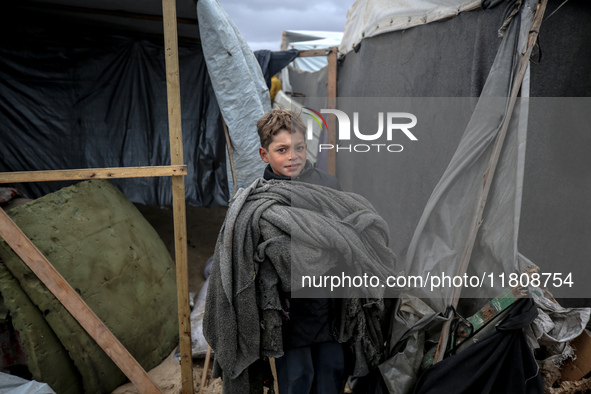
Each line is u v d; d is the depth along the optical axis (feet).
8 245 6.76
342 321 4.85
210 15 10.18
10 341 7.17
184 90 17.13
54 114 16.21
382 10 10.39
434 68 8.04
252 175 11.68
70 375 7.26
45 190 16.43
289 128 4.70
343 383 5.34
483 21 6.44
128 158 17.24
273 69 14.96
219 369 5.12
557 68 6.09
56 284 6.70
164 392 7.84
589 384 6.31
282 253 4.28
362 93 12.16
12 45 15.17
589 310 5.91
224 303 4.66
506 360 5.61
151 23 14.20
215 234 15.99
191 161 17.75
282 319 4.70
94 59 16.22
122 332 8.02
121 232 9.52
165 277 10.24
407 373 5.77
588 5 6.06
